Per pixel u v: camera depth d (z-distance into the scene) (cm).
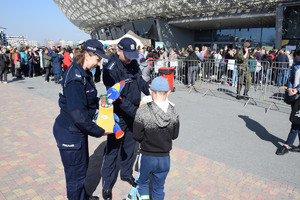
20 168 337
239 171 342
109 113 218
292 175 336
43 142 431
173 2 1997
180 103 750
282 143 451
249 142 452
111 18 2995
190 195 282
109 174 275
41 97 806
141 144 216
